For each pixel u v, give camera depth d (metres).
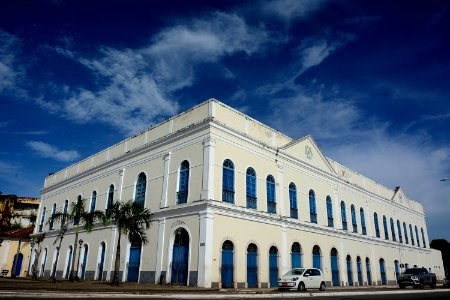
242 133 21.17
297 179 25.38
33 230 37.28
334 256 27.41
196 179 19.28
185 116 21.50
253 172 21.67
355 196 32.91
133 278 20.97
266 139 23.45
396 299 13.40
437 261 47.25
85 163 30.61
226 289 17.33
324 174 28.45
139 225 20.22
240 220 19.81
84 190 29.36
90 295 11.24
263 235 21.08
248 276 19.50
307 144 27.31
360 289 22.19
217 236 18.19
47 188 35.56
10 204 46.00
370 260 32.22
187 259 18.39
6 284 14.31
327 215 27.67
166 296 12.13
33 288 12.48
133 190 23.61
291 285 17.81
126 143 26.02
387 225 37.50
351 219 31.09
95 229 25.86
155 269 19.64
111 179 26.25
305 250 24.16
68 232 29.41
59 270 28.81
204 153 19.30
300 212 24.66
